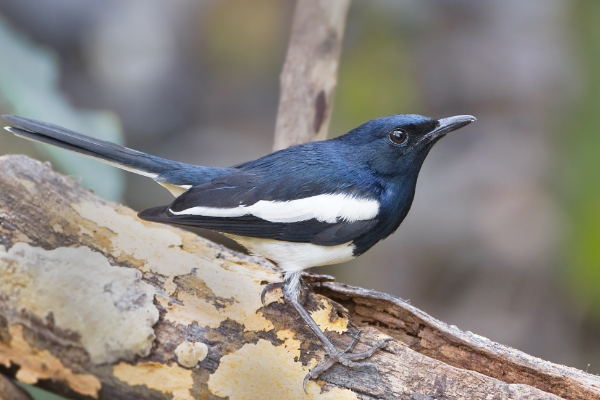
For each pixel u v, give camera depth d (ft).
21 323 23.61
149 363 23.88
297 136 36.22
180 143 55.77
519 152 49.29
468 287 45.83
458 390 24.41
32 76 33.71
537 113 50.93
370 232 30.12
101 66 57.41
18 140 37.45
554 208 46.11
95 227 27.02
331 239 29.32
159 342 24.13
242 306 25.77
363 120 49.67
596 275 42.52
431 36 53.98
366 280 46.65
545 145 49.21
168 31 58.90
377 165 30.27
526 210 46.32
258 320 25.71
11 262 24.39
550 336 43.45
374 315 28.66
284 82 36.35
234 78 58.44
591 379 24.90
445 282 46.11
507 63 52.70
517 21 54.03
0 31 33.22
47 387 23.80
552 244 44.91
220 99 57.77
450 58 53.06
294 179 29.55
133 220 28.19
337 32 35.88
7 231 25.59
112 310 24.08
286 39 58.59
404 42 53.57
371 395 24.72
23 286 23.99
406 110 50.75
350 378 25.00
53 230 26.35
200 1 59.26
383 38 53.06
